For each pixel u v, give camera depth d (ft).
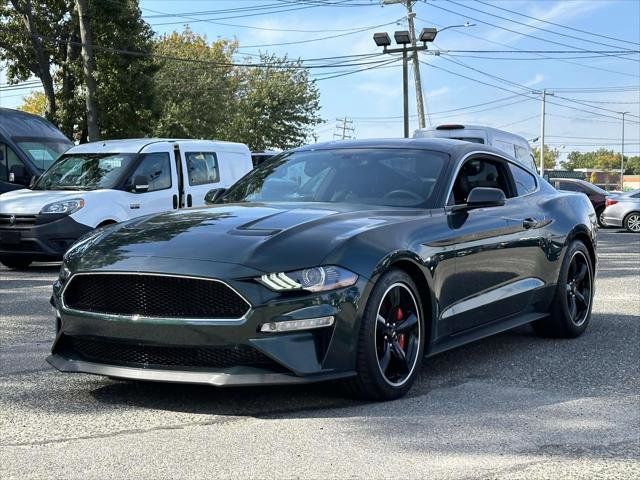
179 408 13.50
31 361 17.35
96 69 105.40
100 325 13.25
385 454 11.14
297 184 17.63
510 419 12.96
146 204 37.09
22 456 11.04
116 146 38.55
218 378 12.50
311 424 12.57
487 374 16.26
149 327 12.79
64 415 13.10
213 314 12.61
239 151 43.57
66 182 37.35
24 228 34.32
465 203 16.90
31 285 31.24
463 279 16.07
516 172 19.99
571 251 20.22
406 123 114.52
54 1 110.93
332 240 13.46
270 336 12.46
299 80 182.91
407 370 14.43
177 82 166.71
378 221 14.70
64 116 109.40
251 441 11.70
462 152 17.93
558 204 20.59
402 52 113.70
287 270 12.70
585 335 20.95
